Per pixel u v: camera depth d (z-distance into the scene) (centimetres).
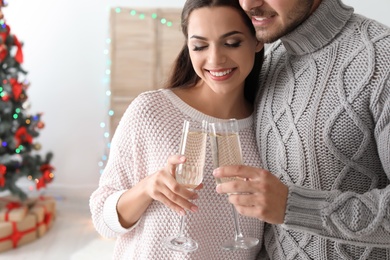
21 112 389
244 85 150
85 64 471
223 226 137
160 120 138
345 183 126
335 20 128
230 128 117
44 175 393
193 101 143
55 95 475
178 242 127
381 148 120
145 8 459
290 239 132
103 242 382
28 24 466
